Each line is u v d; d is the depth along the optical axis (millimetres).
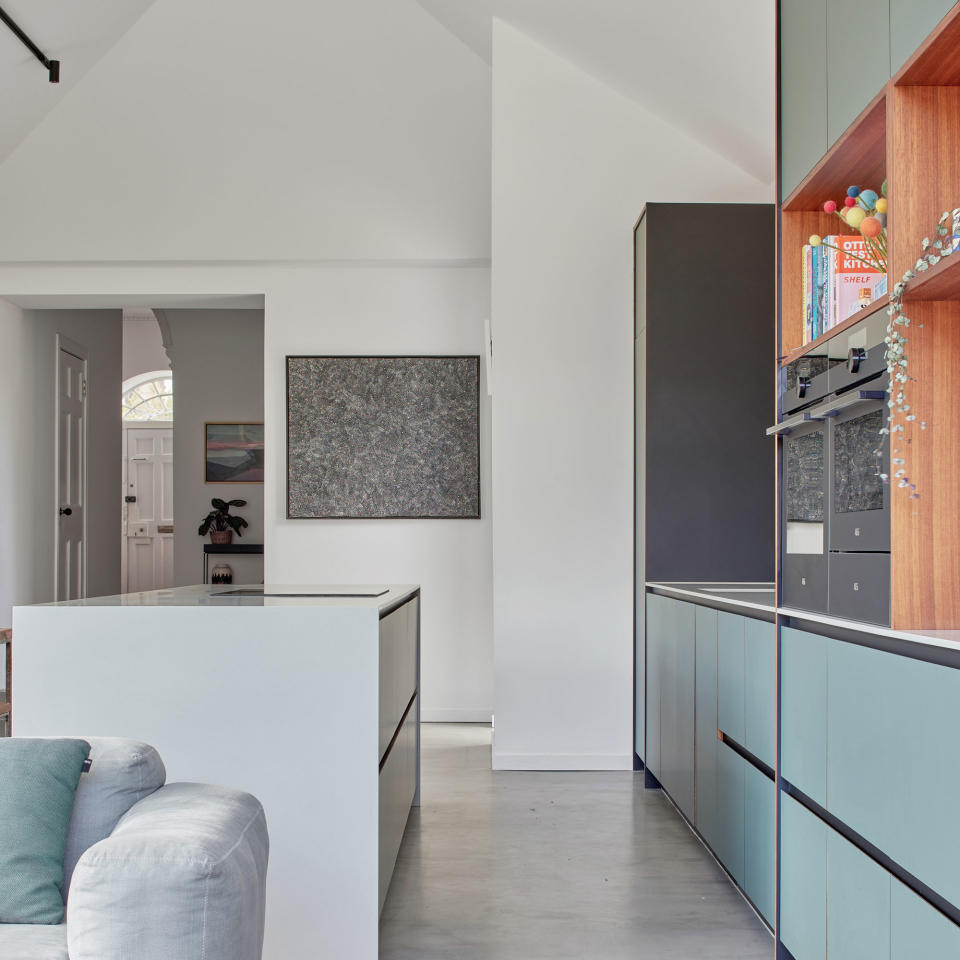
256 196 5262
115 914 1246
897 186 1623
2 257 5219
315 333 5422
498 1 4258
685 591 3250
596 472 4293
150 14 5184
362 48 5242
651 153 4363
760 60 3432
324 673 2146
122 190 5246
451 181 5285
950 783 1354
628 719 4219
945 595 1600
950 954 1345
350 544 5406
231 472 7934
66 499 6562
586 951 2293
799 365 2137
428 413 5426
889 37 1636
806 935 1973
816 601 1975
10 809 1487
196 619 2158
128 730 2145
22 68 4711
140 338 10156
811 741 1957
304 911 2121
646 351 3996
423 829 3287
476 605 5406
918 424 1602
